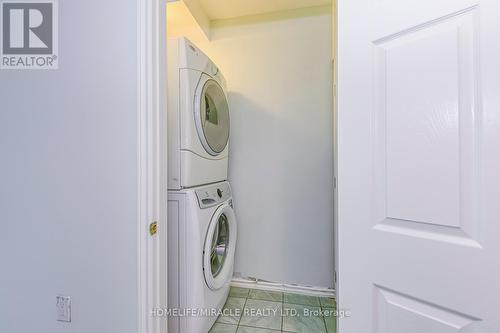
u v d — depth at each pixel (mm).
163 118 1025
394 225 657
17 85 1068
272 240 2004
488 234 526
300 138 1948
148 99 953
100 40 982
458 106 561
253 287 1979
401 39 634
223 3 1851
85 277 1021
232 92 2047
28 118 1062
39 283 1073
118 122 973
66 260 1039
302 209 1953
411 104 620
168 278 1301
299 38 1929
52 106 1037
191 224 1275
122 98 967
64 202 1035
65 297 1043
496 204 517
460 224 560
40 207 1061
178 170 1307
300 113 1945
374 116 678
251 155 2029
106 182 991
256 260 2031
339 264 746
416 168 617
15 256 1098
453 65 566
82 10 997
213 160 1593
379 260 679
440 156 584
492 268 521
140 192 951
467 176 553
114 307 993
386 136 661
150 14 952
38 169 1058
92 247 1011
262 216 2020
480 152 537
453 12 565
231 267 1677
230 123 2053
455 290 568
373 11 673
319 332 1502
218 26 2049
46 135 1046
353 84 708
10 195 1092
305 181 1945
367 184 692
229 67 2043
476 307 541
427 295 605
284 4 1872
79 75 1008
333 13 1633
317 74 1909
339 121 733
